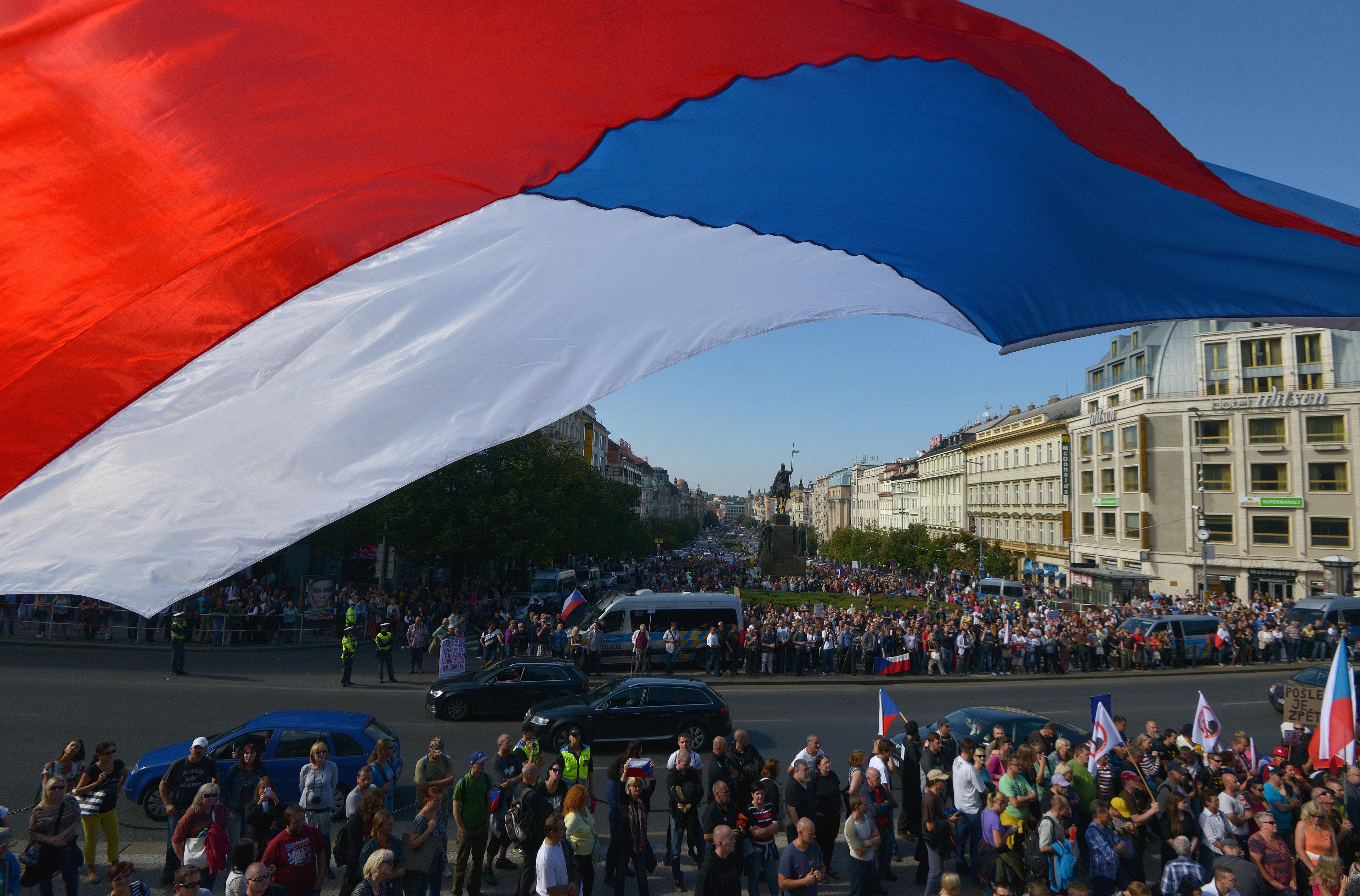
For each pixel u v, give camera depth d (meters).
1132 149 2.13
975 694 22.83
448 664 22.11
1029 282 2.75
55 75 1.68
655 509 168.12
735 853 8.36
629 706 15.57
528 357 1.90
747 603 38.22
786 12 1.92
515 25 1.92
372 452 1.75
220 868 8.52
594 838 8.84
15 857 7.84
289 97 1.79
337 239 1.81
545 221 1.94
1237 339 49.78
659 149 2.02
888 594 54.97
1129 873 9.38
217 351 1.71
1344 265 2.44
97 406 1.64
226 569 1.62
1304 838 8.65
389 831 7.88
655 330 2.04
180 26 1.75
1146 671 27.91
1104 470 58.31
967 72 1.97
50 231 1.66
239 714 17.44
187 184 1.73
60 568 1.56
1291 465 46.91
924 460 112.38
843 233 2.34
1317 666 18.34
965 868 10.20
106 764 9.49
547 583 40.34
